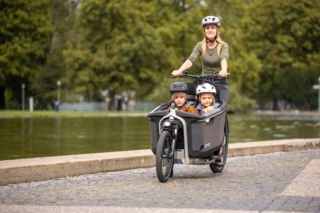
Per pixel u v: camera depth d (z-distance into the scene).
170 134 12.37
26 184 12.10
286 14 105.44
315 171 13.66
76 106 96.62
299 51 107.25
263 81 108.25
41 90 97.81
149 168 15.05
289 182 12.25
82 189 11.34
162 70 88.94
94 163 13.88
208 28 13.96
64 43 104.44
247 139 27.77
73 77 86.38
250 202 9.88
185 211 9.01
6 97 103.12
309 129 37.50
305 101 105.50
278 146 19.16
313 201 9.93
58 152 20.98
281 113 84.62
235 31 86.62
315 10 105.31
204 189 11.35
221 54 13.90
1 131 34.50
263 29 105.69
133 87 85.81
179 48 89.12
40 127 39.66
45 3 92.88
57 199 10.18
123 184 12.02
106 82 85.56
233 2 86.81
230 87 83.25
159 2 88.94
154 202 9.91
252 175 13.43
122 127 40.12
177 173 13.92
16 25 88.69
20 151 21.41
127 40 85.75
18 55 89.06
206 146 12.67
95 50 87.25
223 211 8.99
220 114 13.18
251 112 84.25
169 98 81.75
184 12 87.69
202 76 13.73
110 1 85.56
